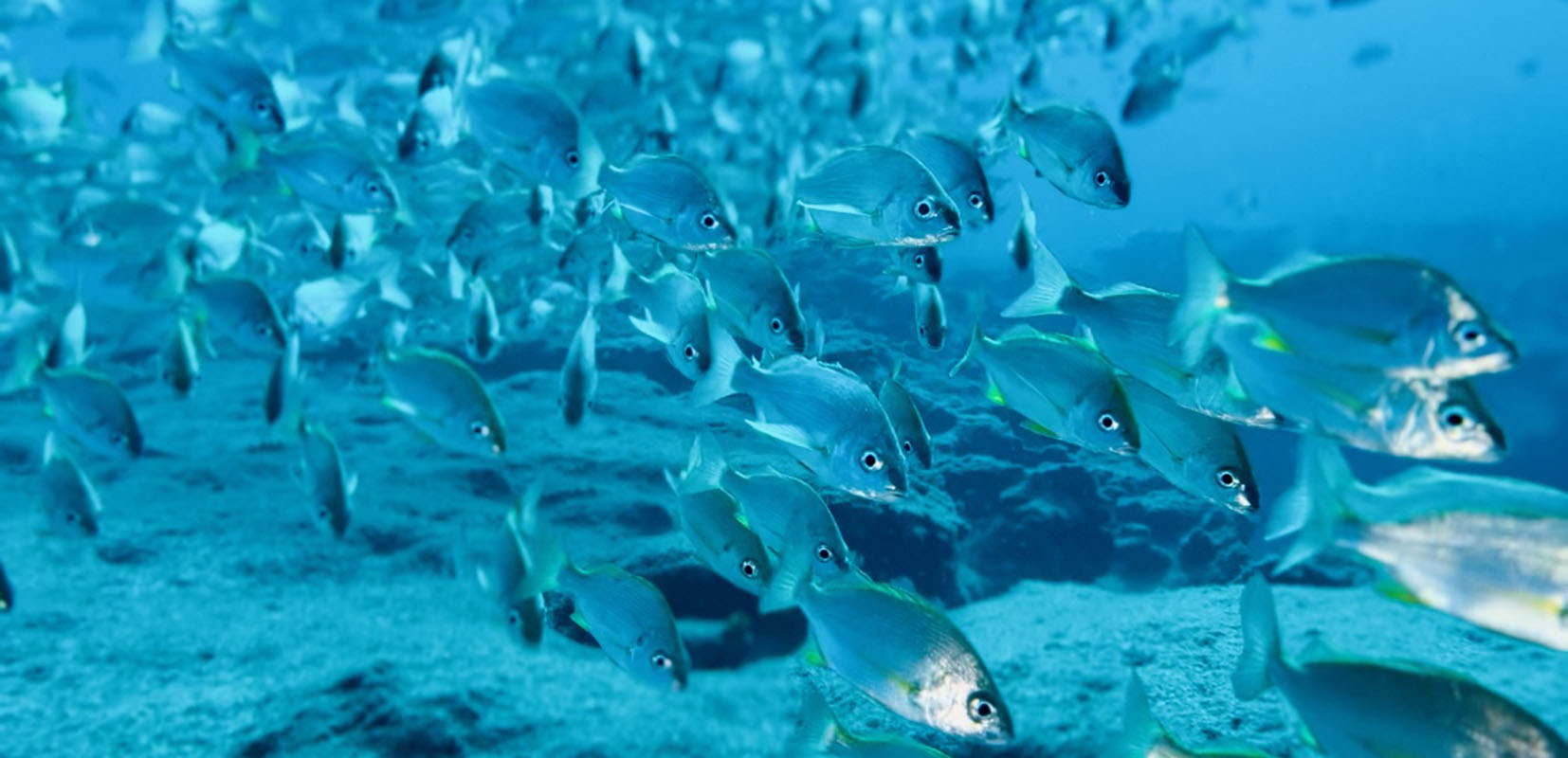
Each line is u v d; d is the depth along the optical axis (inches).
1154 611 62.2
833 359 117.3
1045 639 60.8
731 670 65.9
